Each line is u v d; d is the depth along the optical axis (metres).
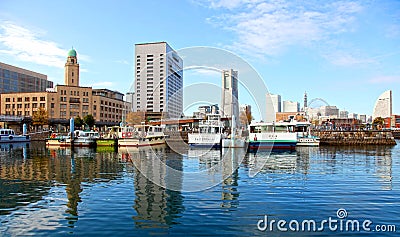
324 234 12.41
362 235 12.31
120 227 13.06
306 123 67.12
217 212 15.01
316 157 42.34
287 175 25.58
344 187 20.61
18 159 39.81
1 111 120.88
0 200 17.44
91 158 41.00
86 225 13.29
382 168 30.31
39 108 105.94
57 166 32.31
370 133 74.88
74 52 134.00
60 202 16.95
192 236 12.12
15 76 134.12
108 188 20.36
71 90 120.75
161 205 16.19
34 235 12.28
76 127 107.81
